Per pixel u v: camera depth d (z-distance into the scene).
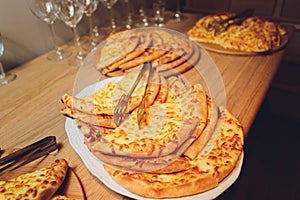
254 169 1.21
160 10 1.11
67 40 0.92
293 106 1.45
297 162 1.23
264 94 0.63
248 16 1.02
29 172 0.42
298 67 1.35
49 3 0.76
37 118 0.57
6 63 0.77
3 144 0.50
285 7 1.31
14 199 0.35
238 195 1.10
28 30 0.80
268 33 0.88
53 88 0.67
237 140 0.45
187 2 1.50
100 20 1.04
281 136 1.37
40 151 0.45
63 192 0.39
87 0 0.82
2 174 0.41
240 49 0.81
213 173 0.39
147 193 0.37
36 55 0.84
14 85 0.69
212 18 1.00
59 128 0.54
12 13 0.74
